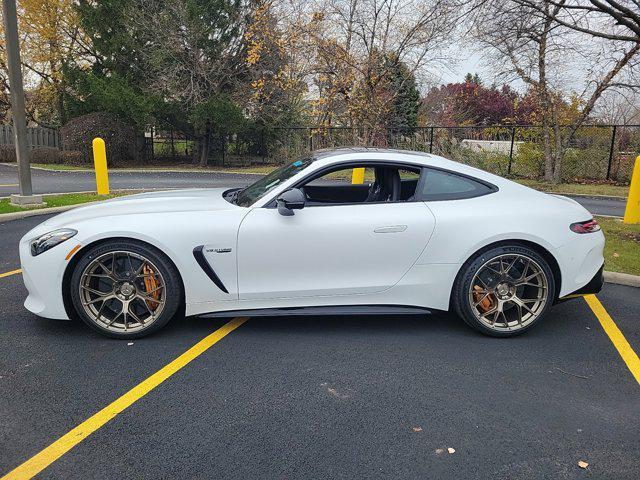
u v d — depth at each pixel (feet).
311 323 14.40
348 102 51.78
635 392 10.81
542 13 26.99
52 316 12.81
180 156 83.97
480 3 27.37
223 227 12.66
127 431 9.13
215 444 8.80
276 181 13.93
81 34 78.18
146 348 12.51
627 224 29.48
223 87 73.61
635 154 54.60
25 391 10.41
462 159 59.72
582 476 8.16
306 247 12.78
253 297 12.95
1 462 8.25
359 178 16.88
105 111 70.59
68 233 12.49
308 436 9.07
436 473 8.16
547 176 55.16
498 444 8.95
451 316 15.17
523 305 13.37
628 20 23.41
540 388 10.93
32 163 70.23
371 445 8.85
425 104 102.06
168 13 66.28
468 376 11.41
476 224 13.05
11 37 28.60
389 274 13.10
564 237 13.25
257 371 11.46
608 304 16.30
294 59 55.47
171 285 12.76
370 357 12.27
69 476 7.95
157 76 69.77
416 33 46.78
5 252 21.01
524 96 58.08
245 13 67.97
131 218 12.74
